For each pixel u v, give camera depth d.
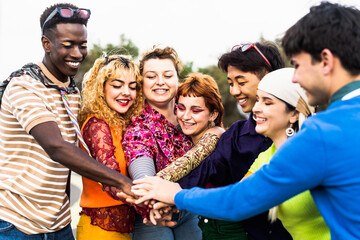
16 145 2.25
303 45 1.50
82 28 2.34
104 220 2.49
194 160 2.49
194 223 2.86
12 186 2.24
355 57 1.45
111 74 2.58
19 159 2.26
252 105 2.57
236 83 2.55
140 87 2.81
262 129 2.08
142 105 2.83
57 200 2.33
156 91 2.76
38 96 2.20
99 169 2.20
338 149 1.41
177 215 2.70
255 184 1.58
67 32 2.29
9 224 2.25
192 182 2.42
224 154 2.46
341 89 1.50
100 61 2.75
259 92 2.06
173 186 2.23
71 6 2.38
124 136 2.66
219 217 1.70
